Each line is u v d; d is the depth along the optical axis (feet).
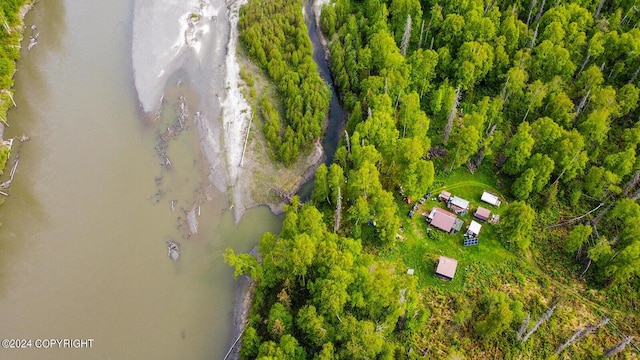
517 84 359.87
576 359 261.03
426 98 388.37
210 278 305.53
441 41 408.26
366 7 441.27
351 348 236.84
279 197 343.46
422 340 266.36
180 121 379.76
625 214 297.74
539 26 402.52
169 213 331.36
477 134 317.83
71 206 331.77
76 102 389.60
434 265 296.92
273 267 274.77
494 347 265.13
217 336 284.20
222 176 350.23
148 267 307.37
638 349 264.52
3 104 372.99
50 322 283.38
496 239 309.01
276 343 250.98
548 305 281.74
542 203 324.19
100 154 359.46
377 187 302.45
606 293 285.84
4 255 308.19
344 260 260.21
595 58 382.83
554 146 323.16
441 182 336.70
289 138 351.25
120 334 281.33
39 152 358.02
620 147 345.10
